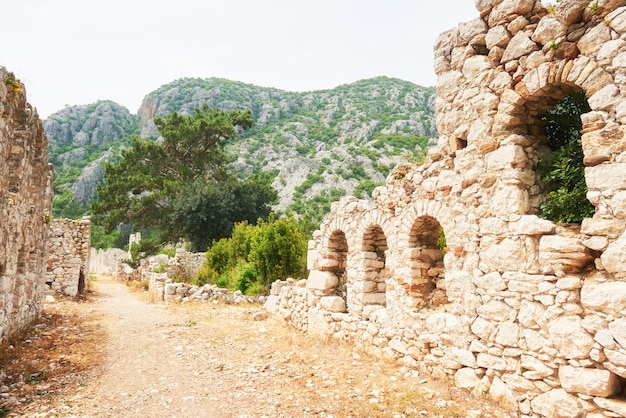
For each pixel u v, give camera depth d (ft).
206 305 50.08
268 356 26.63
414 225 23.79
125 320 40.32
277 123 338.75
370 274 28.04
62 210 230.07
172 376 22.93
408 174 24.58
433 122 297.53
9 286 26.50
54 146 319.88
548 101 18.47
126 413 17.87
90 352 27.89
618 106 14.37
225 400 19.16
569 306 15.15
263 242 55.11
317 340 30.48
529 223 16.92
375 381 20.92
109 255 136.15
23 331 31.35
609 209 14.42
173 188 107.65
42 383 21.53
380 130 297.94
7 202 24.82
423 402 17.90
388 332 24.59
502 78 18.98
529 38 17.92
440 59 22.53
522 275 17.06
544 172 18.43
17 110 27.86
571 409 14.67
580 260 15.33
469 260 19.72
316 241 34.30
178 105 369.71
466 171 20.33
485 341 18.40
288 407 18.06
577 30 16.15
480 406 17.38
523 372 16.66
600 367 14.20
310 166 236.02
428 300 23.62
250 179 115.75
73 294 56.59
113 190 106.73
